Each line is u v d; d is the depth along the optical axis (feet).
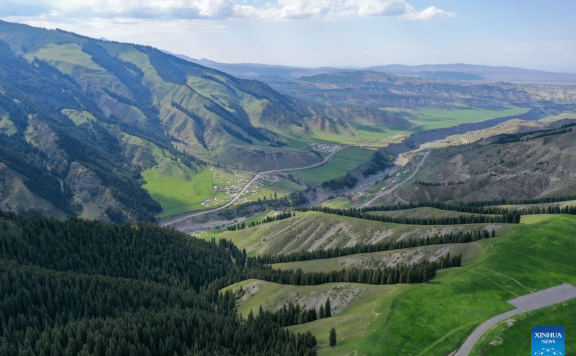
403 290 474.90
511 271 509.35
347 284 568.00
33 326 501.56
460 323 401.90
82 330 473.67
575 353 355.77
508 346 363.56
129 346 437.58
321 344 415.23
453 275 511.81
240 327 475.31
